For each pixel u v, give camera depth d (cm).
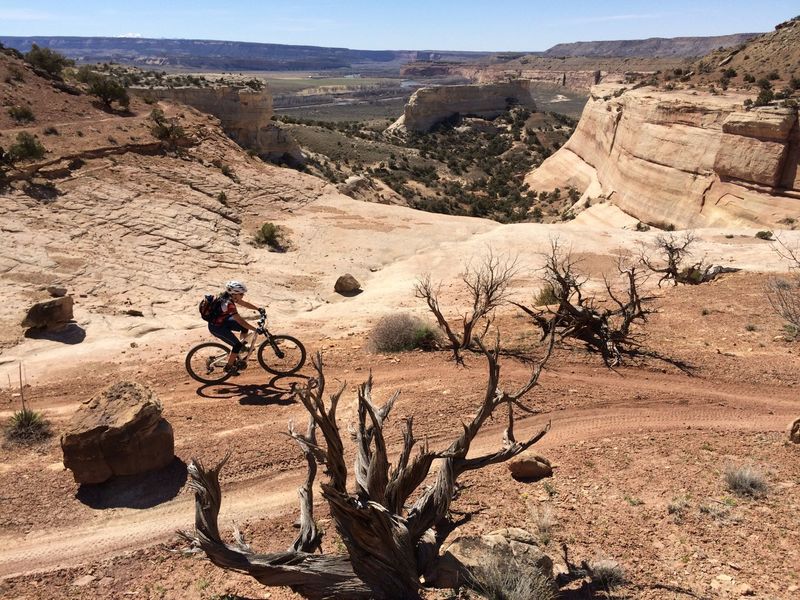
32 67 5525
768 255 3322
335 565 457
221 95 8738
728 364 1174
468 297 2488
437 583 472
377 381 1096
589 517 620
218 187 4222
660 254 3350
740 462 735
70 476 779
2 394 1159
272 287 2781
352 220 4144
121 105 5431
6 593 566
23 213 2958
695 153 6288
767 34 8956
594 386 1044
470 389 1018
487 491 685
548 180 10800
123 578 582
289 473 776
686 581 507
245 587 549
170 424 876
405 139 16862
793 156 5269
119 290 2391
